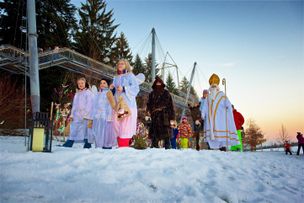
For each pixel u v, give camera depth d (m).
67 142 7.16
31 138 4.19
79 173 2.93
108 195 2.25
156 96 7.40
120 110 6.11
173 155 4.97
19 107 19.69
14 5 27.91
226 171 4.14
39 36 29.56
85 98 7.25
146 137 10.87
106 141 6.78
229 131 8.70
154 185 2.80
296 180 4.30
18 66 19.61
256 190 3.25
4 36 27.97
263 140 50.75
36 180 2.50
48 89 26.27
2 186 2.19
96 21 38.53
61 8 32.88
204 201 2.44
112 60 39.00
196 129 10.67
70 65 23.66
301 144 18.14
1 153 3.63
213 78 9.02
